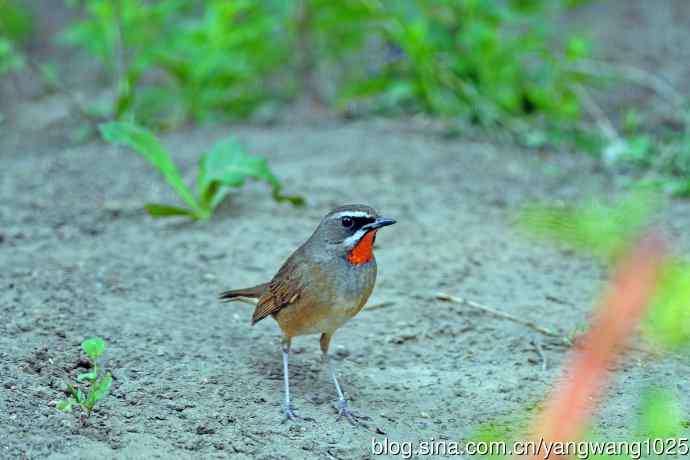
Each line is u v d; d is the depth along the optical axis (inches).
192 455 306.2
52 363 360.5
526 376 383.2
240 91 817.5
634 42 961.5
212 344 400.2
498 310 444.5
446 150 698.2
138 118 768.3
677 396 361.1
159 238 525.3
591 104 762.2
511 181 634.8
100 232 533.0
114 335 395.9
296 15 821.9
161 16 783.7
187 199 542.3
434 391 370.9
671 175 650.8
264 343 408.8
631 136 727.1
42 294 432.1
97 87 881.5
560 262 502.9
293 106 834.8
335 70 884.6
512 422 343.0
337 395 366.0
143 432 317.7
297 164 657.6
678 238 518.9
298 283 351.3
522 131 738.2
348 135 732.0
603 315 159.2
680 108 768.9
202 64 751.1
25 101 855.7
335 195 593.9
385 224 348.5
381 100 820.6
